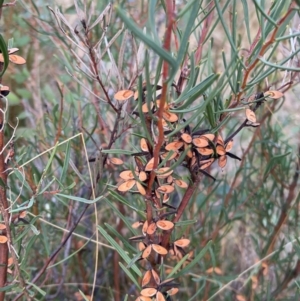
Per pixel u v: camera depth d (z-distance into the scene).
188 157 0.29
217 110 0.29
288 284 0.55
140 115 0.24
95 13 0.53
